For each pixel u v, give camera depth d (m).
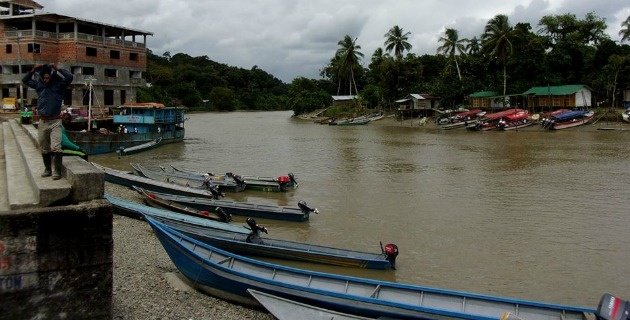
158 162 37.12
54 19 58.41
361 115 88.81
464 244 17.80
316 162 37.72
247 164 36.75
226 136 61.03
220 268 12.34
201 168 34.66
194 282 13.02
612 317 10.05
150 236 17.02
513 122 63.44
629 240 17.98
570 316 10.88
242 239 16.34
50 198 8.06
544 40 77.12
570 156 38.97
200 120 99.12
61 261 8.05
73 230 8.07
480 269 15.45
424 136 59.16
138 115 45.53
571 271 15.23
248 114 128.25
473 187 27.61
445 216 21.50
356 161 38.09
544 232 19.08
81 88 60.06
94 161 36.78
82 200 8.35
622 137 50.84
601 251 16.92
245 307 12.51
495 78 82.12
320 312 10.87
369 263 15.16
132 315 10.64
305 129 73.25
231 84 160.00
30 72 9.27
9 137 21.55
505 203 23.77
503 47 71.38
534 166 34.47
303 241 18.22
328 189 27.41
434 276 14.92
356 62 102.25
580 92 68.12
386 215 21.75
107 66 62.53
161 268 14.12
